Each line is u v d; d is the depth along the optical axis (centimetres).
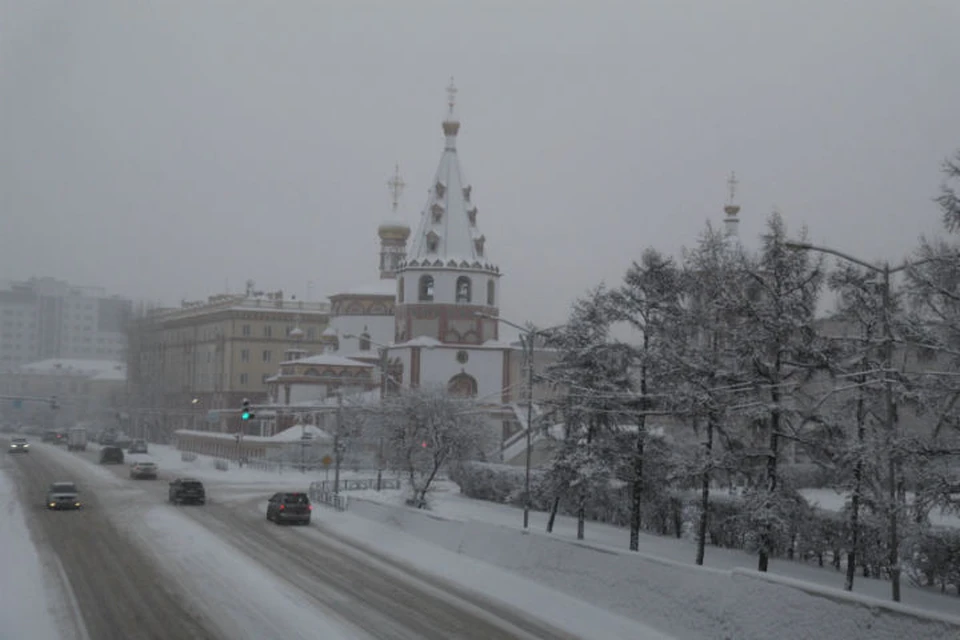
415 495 5394
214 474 8031
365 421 7631
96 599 2620
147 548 3594
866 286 2834
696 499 4216
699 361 2992
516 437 8550
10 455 9825
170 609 2495
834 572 3456
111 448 8994
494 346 9875
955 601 2881
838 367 2783
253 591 2747
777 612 2064
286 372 11194
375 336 12262
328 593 2734
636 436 3481
